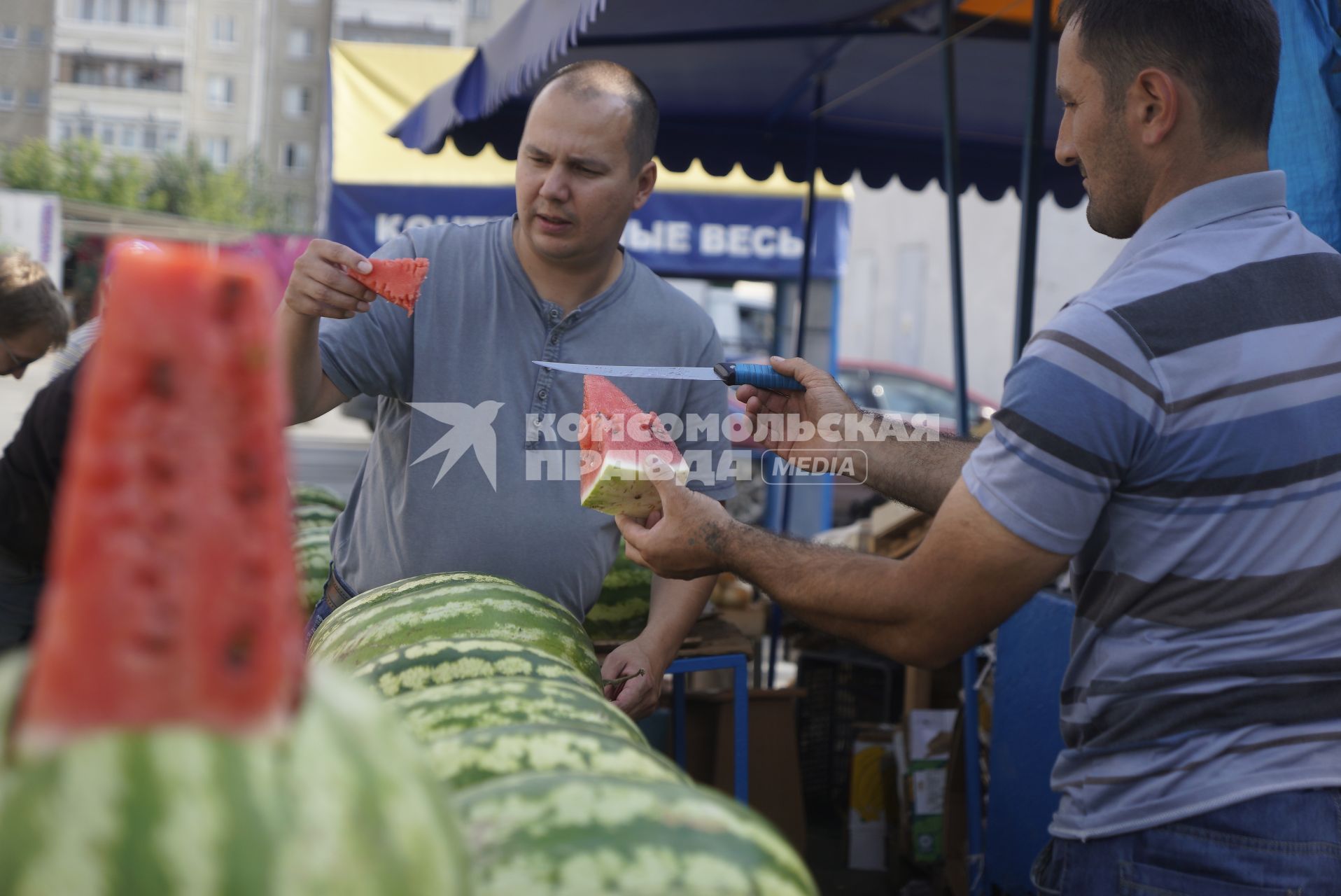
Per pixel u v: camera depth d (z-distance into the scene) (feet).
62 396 10.00
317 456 51.62
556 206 7.54
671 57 16.08
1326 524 4.90
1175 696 5.03
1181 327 4.85
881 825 13.61
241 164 176.24
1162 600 5.08
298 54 197.67
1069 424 4.79
